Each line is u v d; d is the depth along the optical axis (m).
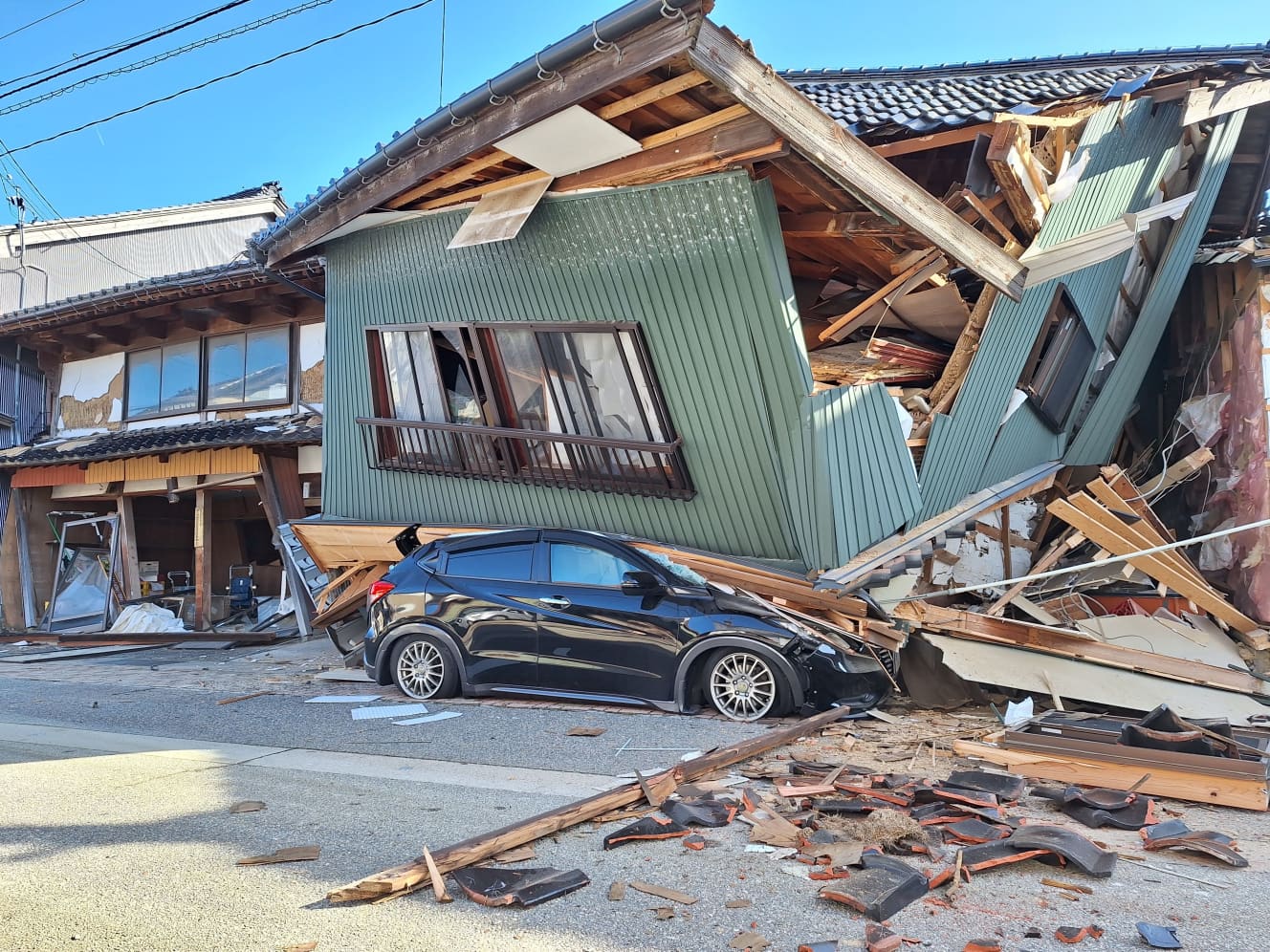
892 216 6.58
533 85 6.48
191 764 5.69
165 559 18.20
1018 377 8.50
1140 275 9.95
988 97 8.30
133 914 3.33
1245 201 11.42
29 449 16.58
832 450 7.19
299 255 10.70
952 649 7.27
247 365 15.41
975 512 8.32
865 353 8.17
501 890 3.41
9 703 8.27
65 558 16.31
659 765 5.40
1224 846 3.72
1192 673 7.23
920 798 4.38
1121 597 8.93
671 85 6.13
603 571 7.43
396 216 9.44
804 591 7.48
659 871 3.65
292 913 3.32
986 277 7.15
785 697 6.60
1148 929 3.01
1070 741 4.96
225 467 14.52
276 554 17.92
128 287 14.53
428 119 7.30
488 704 7.45
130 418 16.58
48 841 4.18
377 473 10.58
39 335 16.88
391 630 8.02
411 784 5.10
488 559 7.91
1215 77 8.66
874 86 9.75
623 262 7.89
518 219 7.82
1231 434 9.87
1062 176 7.72
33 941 3.12
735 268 7.28
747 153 6.43
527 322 8.75
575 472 8.80
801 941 3.00
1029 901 3.29
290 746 6.17
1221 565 9.71
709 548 8.34
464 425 9.45
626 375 8.30
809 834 3.95
